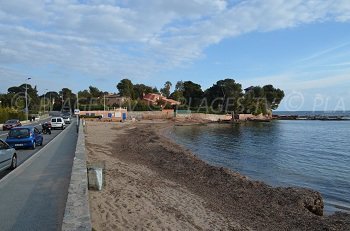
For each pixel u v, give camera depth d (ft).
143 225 30.78
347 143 159.12
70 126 186.19
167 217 34.96
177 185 55.42
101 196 37.65
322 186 67.56
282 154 117.80
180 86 465.88
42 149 75.15
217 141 163.63
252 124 347.15
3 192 34.78
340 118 476.95
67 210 22.99
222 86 417.28
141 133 174.19
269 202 48.32
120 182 47.78
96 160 71.10
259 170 84.69
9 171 47.09
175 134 208.44
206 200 46.88
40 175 43.83
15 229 24.18
